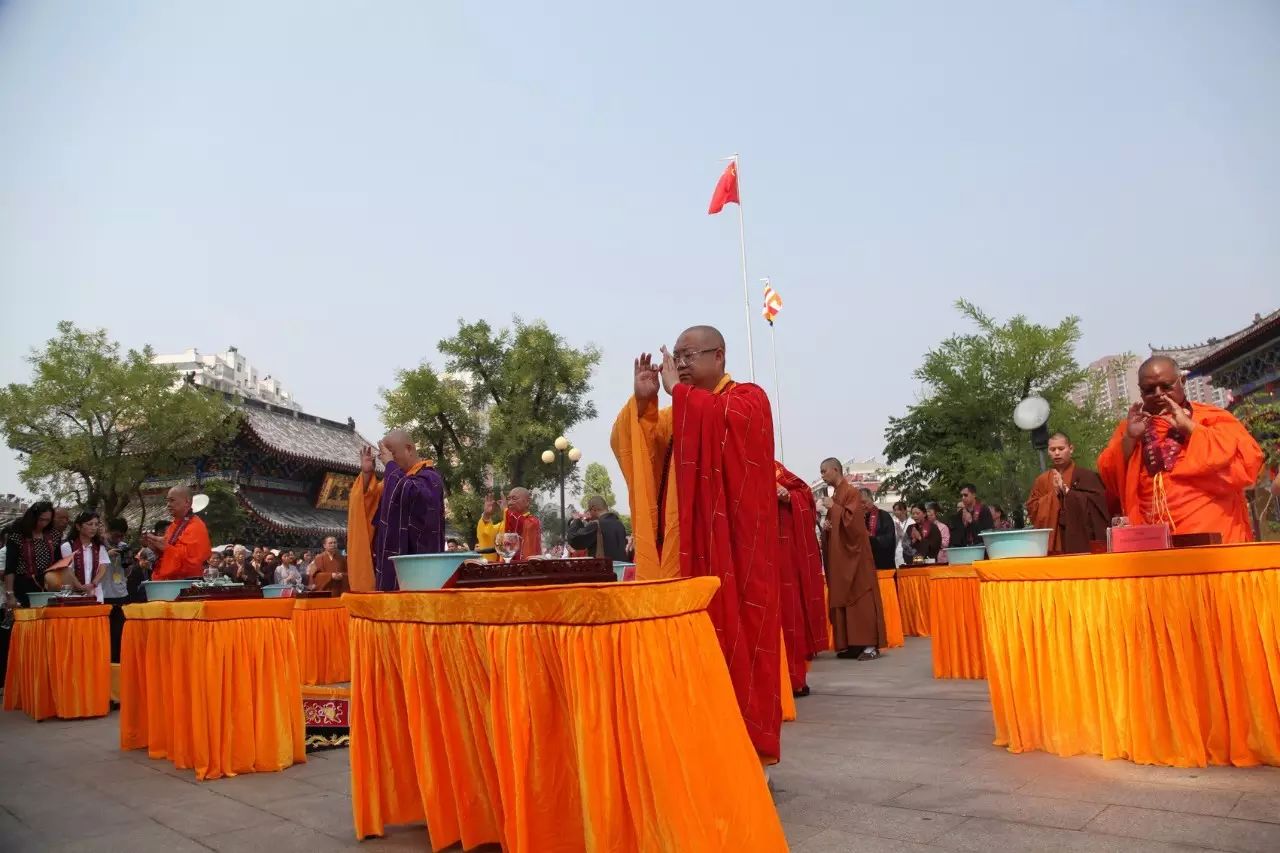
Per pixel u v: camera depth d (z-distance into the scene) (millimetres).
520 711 2445
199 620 4383
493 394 28812
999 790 3301
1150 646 3576
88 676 7043
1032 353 24812
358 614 3188
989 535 4152
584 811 2256
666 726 2260
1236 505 4145
